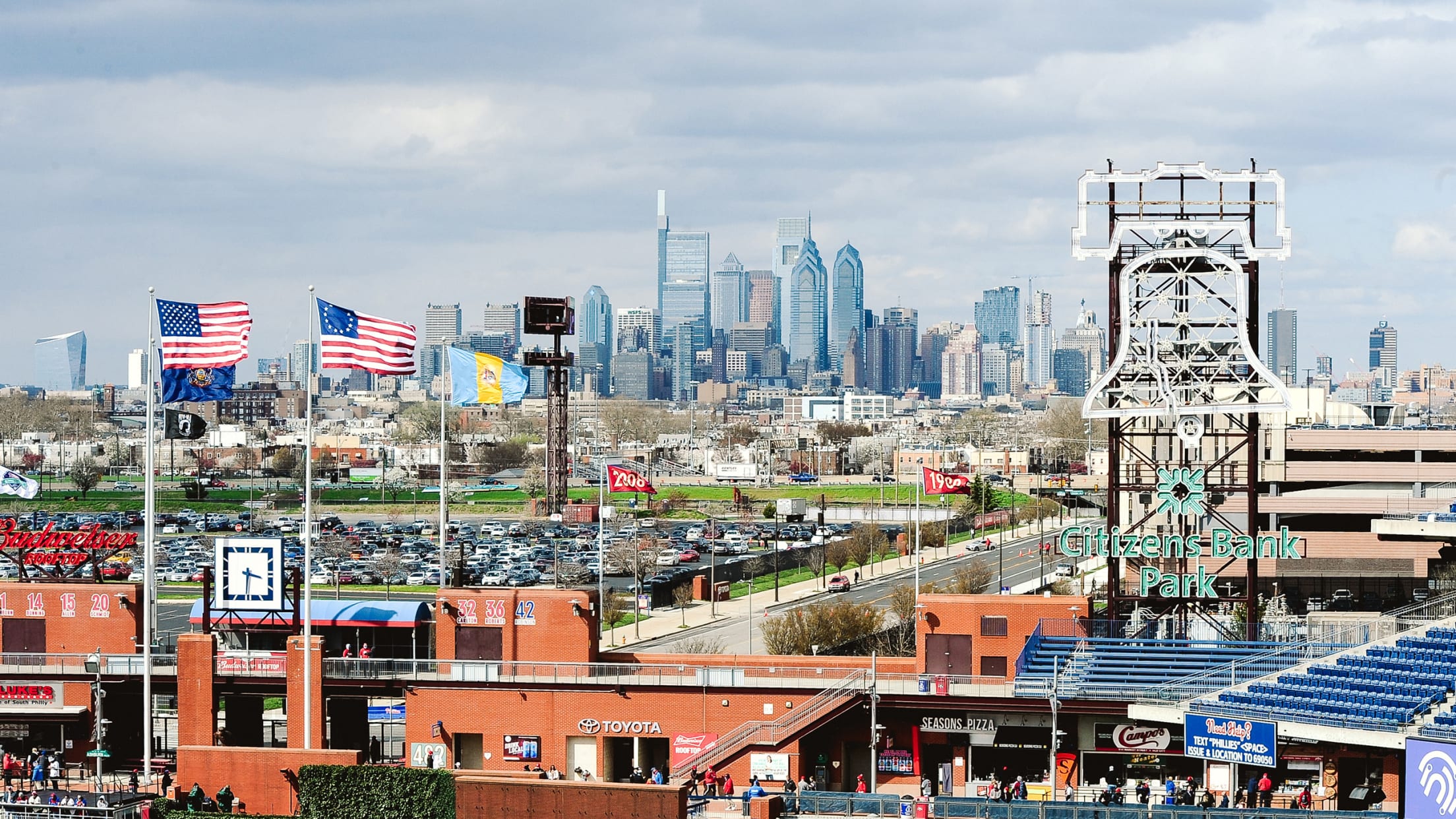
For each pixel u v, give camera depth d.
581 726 154.25
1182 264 164.50
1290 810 124.56
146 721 148.62
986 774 151.00
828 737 153.12
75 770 159.62
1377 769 143.12
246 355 151.62
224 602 160.38
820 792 134.00
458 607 159.75
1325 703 136.88
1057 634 153.25
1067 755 149.12
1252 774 147.12
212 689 156.50
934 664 154.12
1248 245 163.50
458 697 156.12
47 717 160.25
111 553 183.62
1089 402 164.50
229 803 131.38
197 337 150.50
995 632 153.62
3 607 166.00
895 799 131.62
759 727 149.00
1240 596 160.00
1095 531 163.50
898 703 149.50
